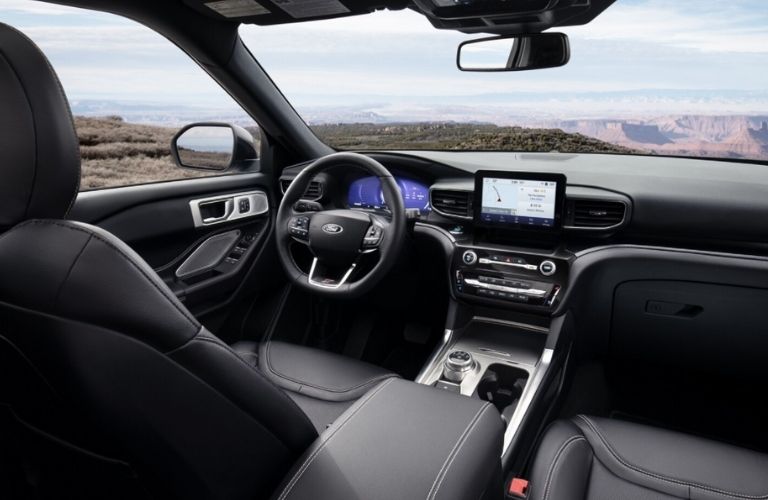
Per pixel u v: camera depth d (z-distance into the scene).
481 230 2.40
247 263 2.55
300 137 2.70
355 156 2.04
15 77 0.72
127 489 0.76
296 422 0.84
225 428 0.73
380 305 2.79
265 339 2.61
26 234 0.72
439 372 2.15
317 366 1.80
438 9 1.94
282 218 2.17
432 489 0.77
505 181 2.23
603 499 1.25
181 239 2.24
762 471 1.31
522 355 2.16
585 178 2.31
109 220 1.93
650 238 2.16
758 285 1.97
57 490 0.92
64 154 0.75
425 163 2.60
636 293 2.18
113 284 0.66
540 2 1.80
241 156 2.61
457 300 2.35
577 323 2.29
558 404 2.27
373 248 2.05
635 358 2.33
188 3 2.01
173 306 0.69
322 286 2.06
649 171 2.37
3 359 0.73
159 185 2.16
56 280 0.66
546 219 2.19
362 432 0.89
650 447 1.41
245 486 0.78
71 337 0.64
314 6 2.05
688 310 2.13
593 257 2.15
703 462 1.35
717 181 2.14
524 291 2.20
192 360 0.68
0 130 0.73
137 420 0.66
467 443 0.88
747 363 2.11
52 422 0.75
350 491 0.76
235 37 2.30
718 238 2.04
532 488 1.29
